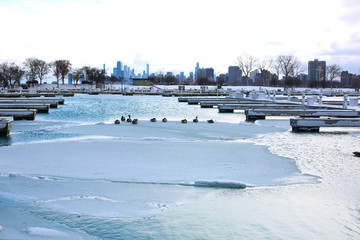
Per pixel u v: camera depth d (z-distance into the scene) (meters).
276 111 28.33
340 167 11.23
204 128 20.58
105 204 7.72
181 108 40.53
